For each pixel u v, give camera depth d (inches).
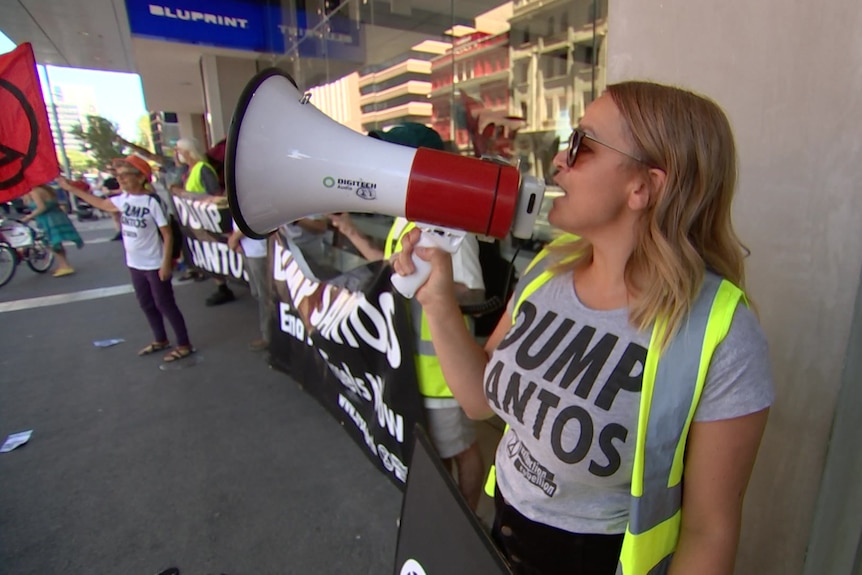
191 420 121.8
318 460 104.3
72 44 300.5
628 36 57.7
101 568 79.0
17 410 130.0
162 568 78.7
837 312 45.2
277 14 231.6
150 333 185.9
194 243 199.2
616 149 31.2
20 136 117.6
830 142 43.5
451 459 73.9
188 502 93.0
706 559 29.6
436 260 40.7
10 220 290.5
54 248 290.5
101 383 144.3
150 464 105.0
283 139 34.8
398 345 69.4
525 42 128.3
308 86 252.8
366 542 82.7
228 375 146.0
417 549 33.0
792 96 45.1
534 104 129.3
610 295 34.3
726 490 29.3
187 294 236.2
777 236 48.1
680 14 52.1
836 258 44.6
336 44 217.6
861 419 44.3
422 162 35.2
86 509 92.1
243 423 119.6
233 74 313.9
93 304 228.2
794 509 50.8
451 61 156.6
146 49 288.8
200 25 217.8
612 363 31.6
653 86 31.3
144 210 149.3
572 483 33.8
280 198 35.9
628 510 33.9
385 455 80.0
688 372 28.5
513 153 137.7
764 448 52.4
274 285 118.3
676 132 29.3
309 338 97.2
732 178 30.6
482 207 35.0
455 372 44.6
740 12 47.3
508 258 112.3
